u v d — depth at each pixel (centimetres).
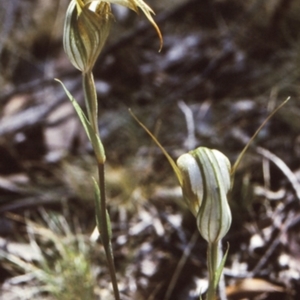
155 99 83
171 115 78
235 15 98
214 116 76
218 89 82
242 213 60
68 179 68
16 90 85
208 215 37
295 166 65
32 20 103
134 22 99
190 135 70
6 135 76
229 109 77
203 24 98
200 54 91
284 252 55
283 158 66
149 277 57
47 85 85
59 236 60
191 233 60
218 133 73
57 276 56
